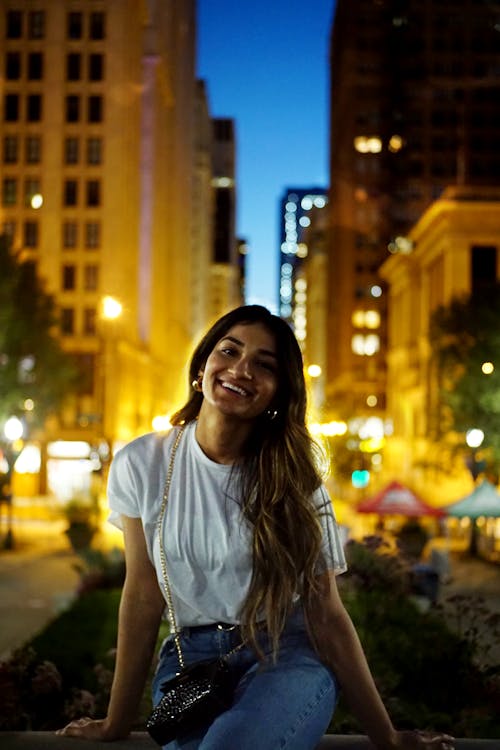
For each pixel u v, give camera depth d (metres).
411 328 97.50
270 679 3.73
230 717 3.61
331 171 169.38
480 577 27.83
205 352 4.16
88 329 81.00
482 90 127.25
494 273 77.94
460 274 77.88
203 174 184.00
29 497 75.88
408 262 97.56
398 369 104.12
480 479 46.69
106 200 82.50
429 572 17.31
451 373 47.28
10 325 44.97
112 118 83.06
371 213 137.75
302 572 3.85
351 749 4.17
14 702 5.98
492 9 126.75
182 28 140.62
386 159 138.50
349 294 138.25
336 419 69.31
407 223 132.25
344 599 12.08
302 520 3.85
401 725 6.88
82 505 32.50
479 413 43.03
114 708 4.20
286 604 3.84
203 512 3.91
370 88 139.38
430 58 127.38
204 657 4.02
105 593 17.67
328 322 163.50
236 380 3.93
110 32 83.75
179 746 3.80
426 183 127.62
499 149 126.56
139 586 4.13
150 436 4.15
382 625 10.58
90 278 81.81
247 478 3.92
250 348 3.97
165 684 3.92
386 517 38.59
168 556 3.96
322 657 3.94
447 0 127.62
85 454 76.81
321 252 194.12
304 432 4.02
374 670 8.26
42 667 6.52
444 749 4.02
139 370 93.12
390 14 137.12
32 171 83.06
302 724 3.66
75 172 82.81
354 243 138.25
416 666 8.30
